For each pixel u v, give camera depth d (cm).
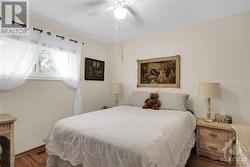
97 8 225
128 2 203
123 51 385
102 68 396
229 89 251
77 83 319
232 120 248
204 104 275
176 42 307
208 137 231
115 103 397
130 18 258
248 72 236
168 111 258
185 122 217
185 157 191
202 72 278
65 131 175
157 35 332
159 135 148
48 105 276
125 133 149
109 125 176
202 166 210
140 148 123
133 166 118
